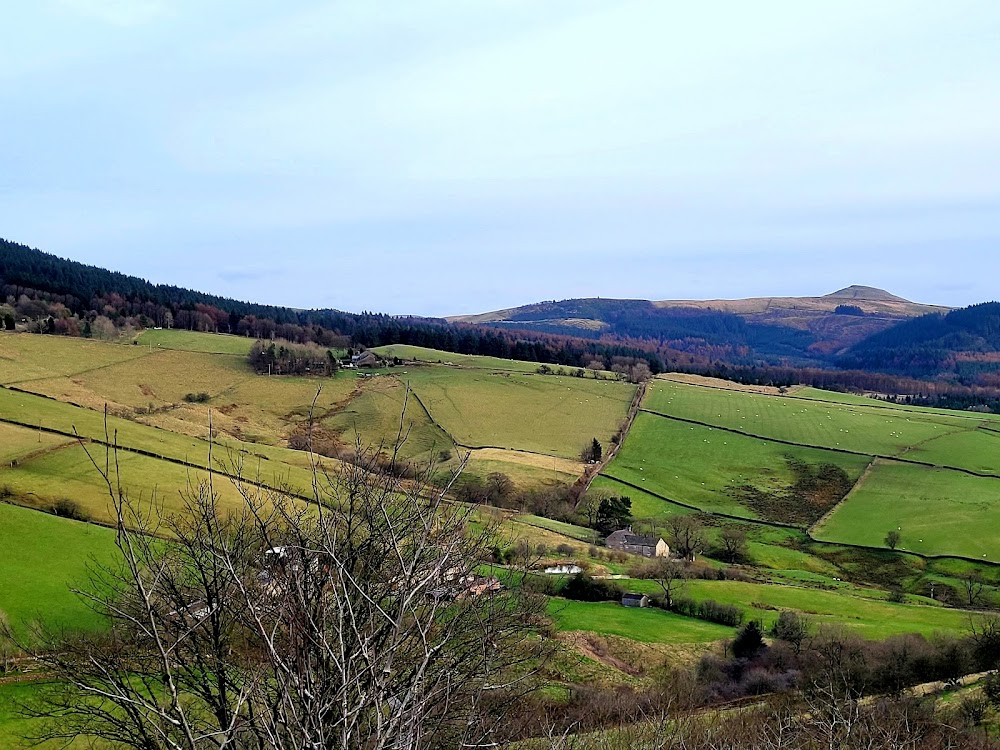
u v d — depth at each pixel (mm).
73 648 6539
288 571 5879
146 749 5926
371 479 6902
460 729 6492
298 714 5117
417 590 5645
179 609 5812
